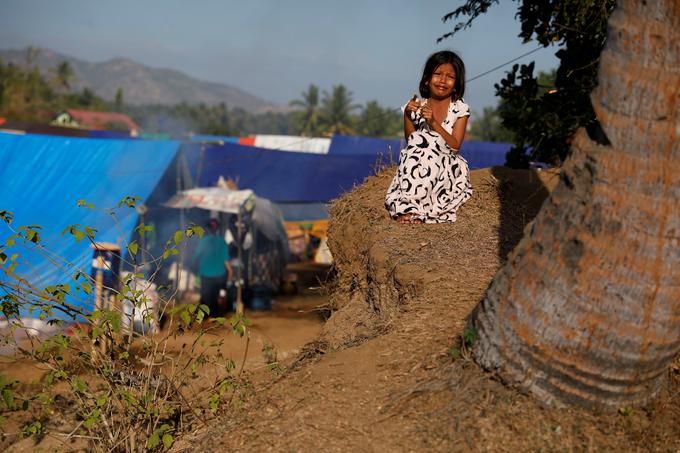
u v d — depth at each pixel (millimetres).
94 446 4363
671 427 3125
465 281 4641
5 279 10164
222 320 4551
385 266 5203
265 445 3318
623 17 2914
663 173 2848
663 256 2887
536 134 9281
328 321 5500
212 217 13883
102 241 12234
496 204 6355
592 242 2965
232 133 84125
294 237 22438
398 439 3180
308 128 99125
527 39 9156
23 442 5156
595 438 3061
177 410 4734
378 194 6629
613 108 2936
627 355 3018
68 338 4441
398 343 3943
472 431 3146
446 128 5762
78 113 100188
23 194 12703
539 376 3172
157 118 147375
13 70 94062
